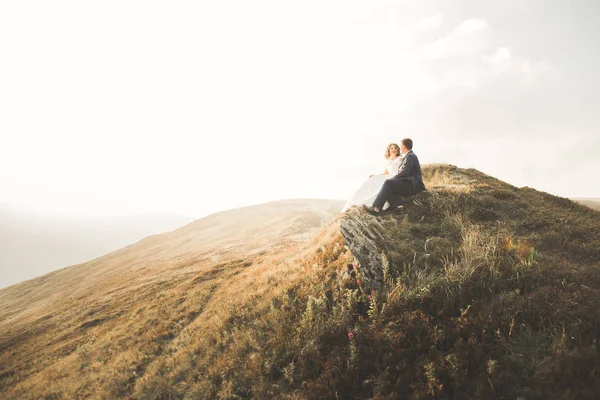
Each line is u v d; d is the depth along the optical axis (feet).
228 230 167.94
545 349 10.97
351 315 16.61
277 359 16.52
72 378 30.04
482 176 41.73
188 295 46.29
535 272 15.40
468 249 17.53
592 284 13.80
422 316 13.94
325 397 12.42
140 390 21.52
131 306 54.19
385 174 31.55
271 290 26.58
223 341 22.24
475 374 11.06
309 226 120.47
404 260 18.98
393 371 12.31
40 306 99.81
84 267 171.73
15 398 30.71
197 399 17.10
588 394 8.70
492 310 13.32
